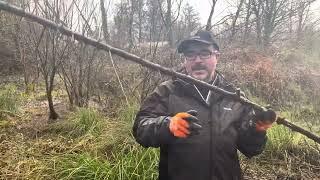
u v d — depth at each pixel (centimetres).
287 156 530
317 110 819
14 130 540
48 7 536
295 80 1088
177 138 239
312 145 555
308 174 504
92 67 630
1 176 425
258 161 523
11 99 627
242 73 953
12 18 743
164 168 250
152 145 230
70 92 622
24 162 451
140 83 589
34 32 593
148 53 614
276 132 559
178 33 669
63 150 488
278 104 866
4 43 938
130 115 531
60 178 420
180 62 593
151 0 700
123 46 643
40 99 684
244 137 245
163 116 231
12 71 938
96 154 456
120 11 668
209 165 238
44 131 541
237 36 1128
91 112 547
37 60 720
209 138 238
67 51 587
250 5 1125
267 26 1377
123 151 452
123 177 412
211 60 253
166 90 248
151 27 662
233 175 246
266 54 1251
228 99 246
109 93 618
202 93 247
